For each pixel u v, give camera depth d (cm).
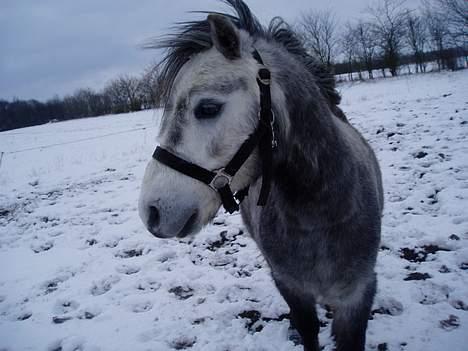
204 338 252
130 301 305
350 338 186
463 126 612
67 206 593
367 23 3023
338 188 155
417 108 877
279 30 171
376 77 3045
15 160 1223
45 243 449
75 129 2289
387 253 306
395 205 383
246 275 321
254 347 236
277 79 145
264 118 135
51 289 343
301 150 148
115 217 509
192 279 326
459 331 219
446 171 436
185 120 134
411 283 265
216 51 136
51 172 931
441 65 2678
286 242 167
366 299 183
